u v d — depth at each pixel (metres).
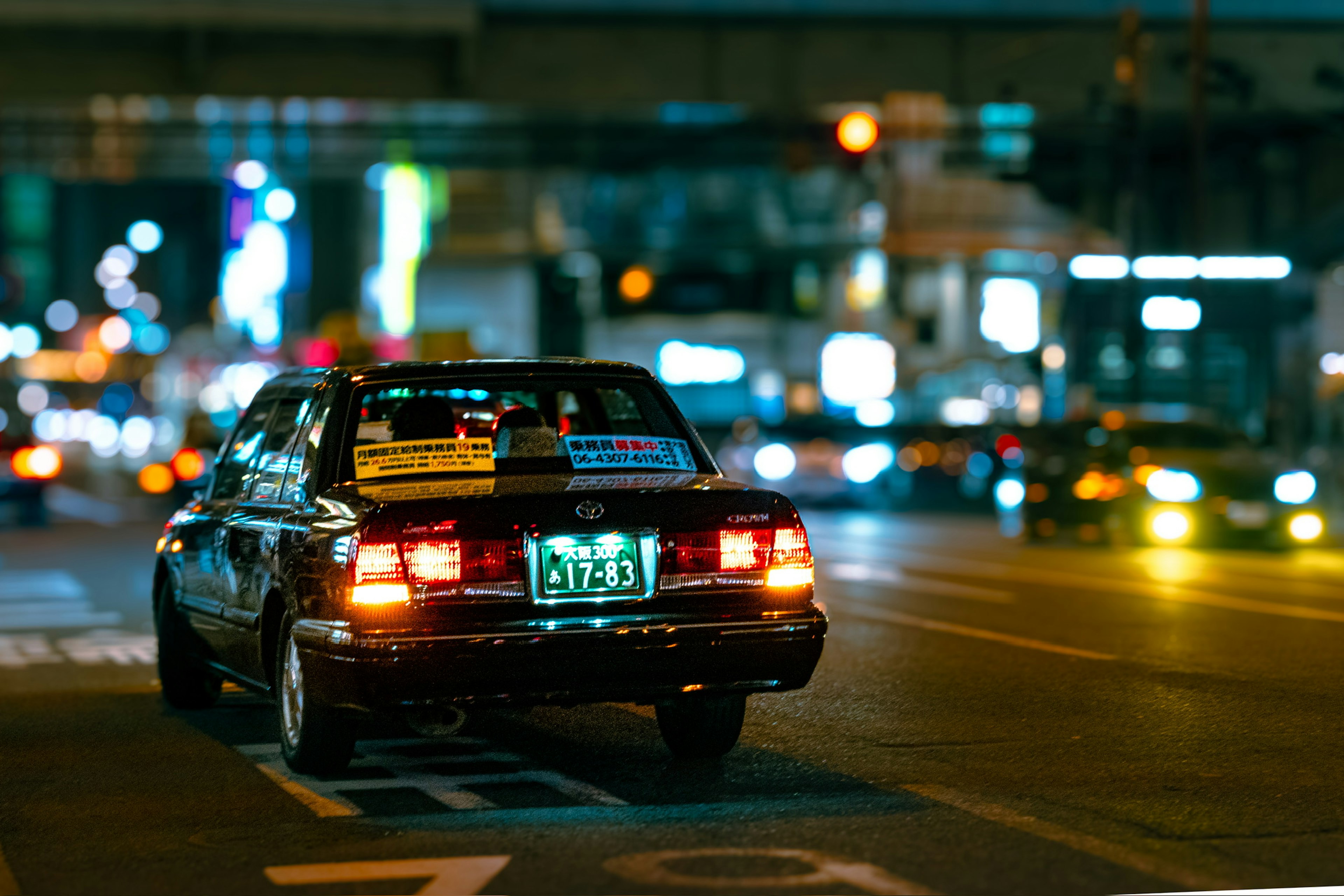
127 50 58.78
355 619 12.35
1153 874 10.49
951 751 14.88
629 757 14.86
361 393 14.37
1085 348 67.31
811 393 108.69
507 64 59.91
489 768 14.43
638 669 12.66
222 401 101.88
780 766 14.27
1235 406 67.31
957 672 19.89
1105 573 34.12
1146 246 71.81
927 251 73.56
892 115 61.78
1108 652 21.53
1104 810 12.40
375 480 13.80
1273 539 40.06
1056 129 64.25
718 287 115.31
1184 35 62.38
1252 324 67.00
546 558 12.62
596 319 111.56
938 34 61.31
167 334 171.38
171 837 11.97
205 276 167.12
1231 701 17.56
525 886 10.34
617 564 12.76
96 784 13.95
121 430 152.62
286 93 59.38
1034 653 21.48
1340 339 77.44
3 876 10.90
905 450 68.44
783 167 63.72
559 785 13.62
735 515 13.12
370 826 12.18
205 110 60.94
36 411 172.25
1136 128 58.91
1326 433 67.75
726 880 10.40
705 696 12.97
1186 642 22.50
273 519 14.38
